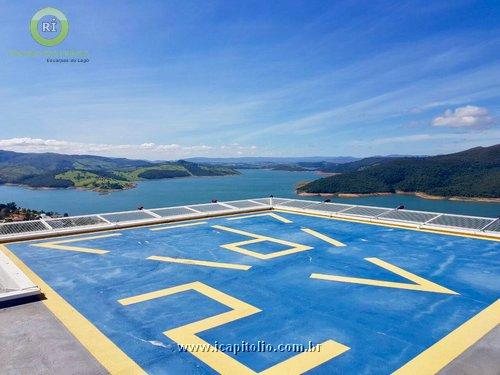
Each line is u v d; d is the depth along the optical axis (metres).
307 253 9.58
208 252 9.70
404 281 7.46
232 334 5.27
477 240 10.72
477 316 5.84
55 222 12.27
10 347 4.77
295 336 5.21
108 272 8.05
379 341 5.07
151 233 11.96
